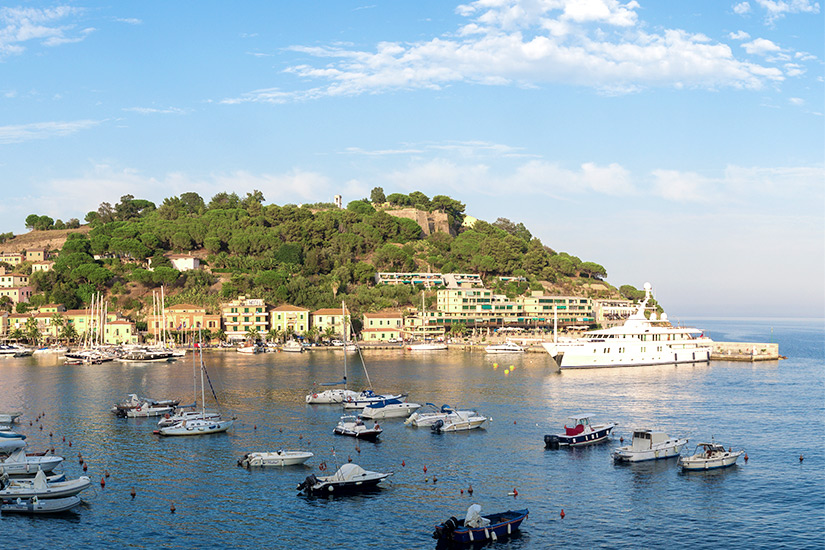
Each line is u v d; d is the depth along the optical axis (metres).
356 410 142.75
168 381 187.75
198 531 77.00
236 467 100.06
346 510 82.94
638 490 89.62
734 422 128.38
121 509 83.38
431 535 75.88
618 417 133.62
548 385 178.00
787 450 108.00
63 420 132.88
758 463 101.12
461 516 80.88
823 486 90.81
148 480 94.12
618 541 74.38
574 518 80.50
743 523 78.88
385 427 126.94
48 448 110.75
